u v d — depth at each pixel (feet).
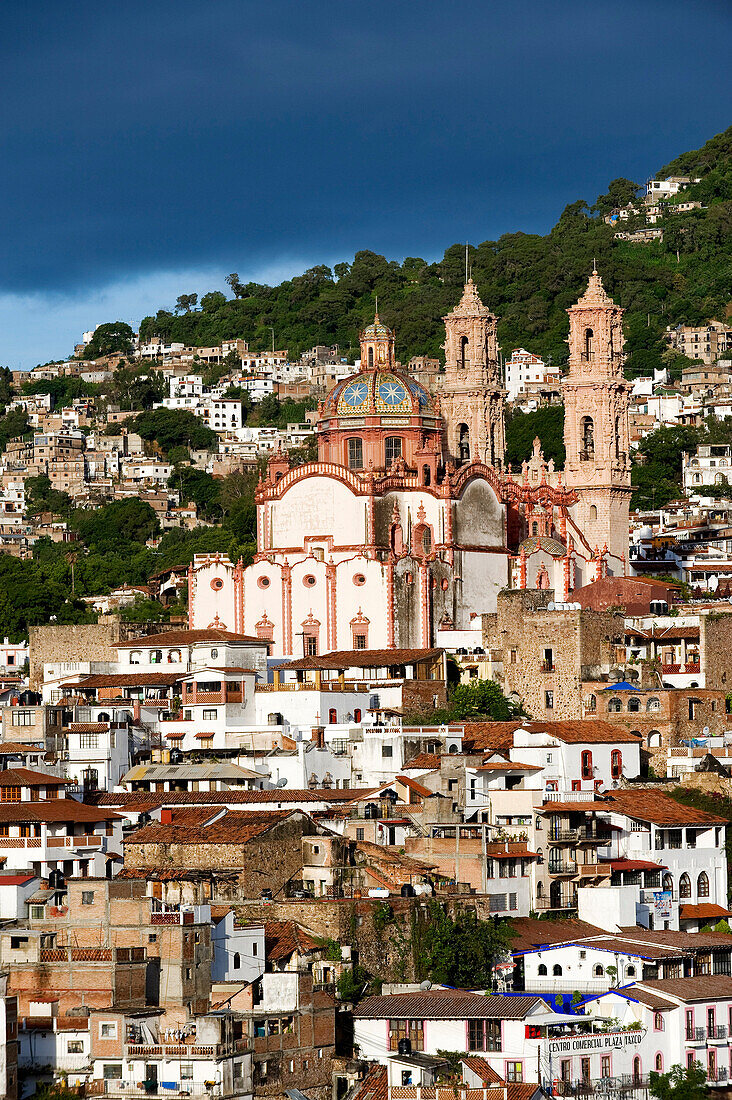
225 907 520.42
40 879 526.57
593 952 547.49
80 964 476.13
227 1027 465.06
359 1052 499.92
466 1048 492.13
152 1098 455.63
